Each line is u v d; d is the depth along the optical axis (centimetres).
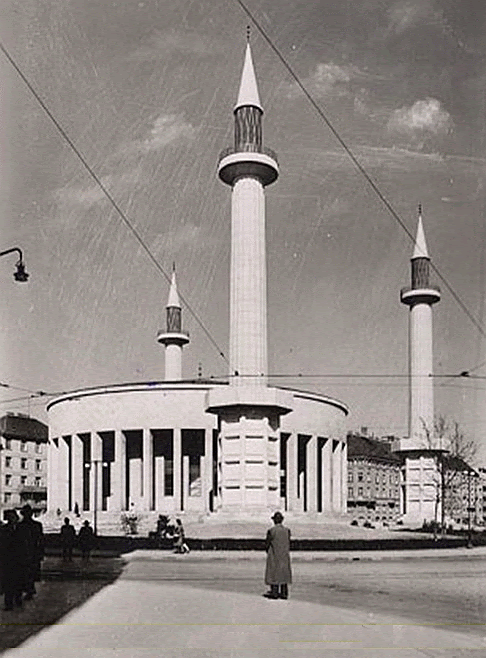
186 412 7394
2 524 1855
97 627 1469
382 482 12031
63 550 3381
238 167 5203
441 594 2067
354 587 2252
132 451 7862
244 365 5134
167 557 3556
